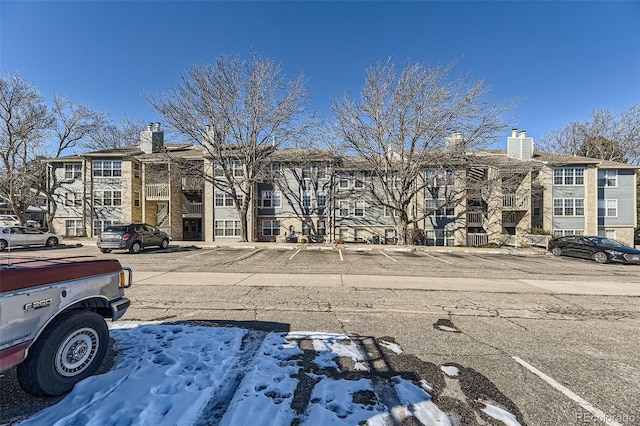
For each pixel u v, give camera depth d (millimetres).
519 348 4008
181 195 26219
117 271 3527
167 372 3098
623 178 23969
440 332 4566
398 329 4664
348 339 4203
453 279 8930
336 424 2367
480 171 23203
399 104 18453
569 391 2969
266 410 2504
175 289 7152
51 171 25672
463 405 2695
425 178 22578
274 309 5613
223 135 20547
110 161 25125
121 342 3885
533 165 21953
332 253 15781
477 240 24016
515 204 23422
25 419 2322
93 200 25000
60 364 2701
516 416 2555
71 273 2930
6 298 2340
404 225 20594
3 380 2941
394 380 3107
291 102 20234
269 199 25750
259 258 13352
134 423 2283
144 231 15773
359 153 19578
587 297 6855
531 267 11859
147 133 26016
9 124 23031
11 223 29516
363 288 7480
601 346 4102
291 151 23609
